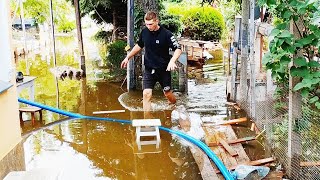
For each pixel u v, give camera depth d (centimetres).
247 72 600
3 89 317
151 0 842
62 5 2039
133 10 784
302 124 371
